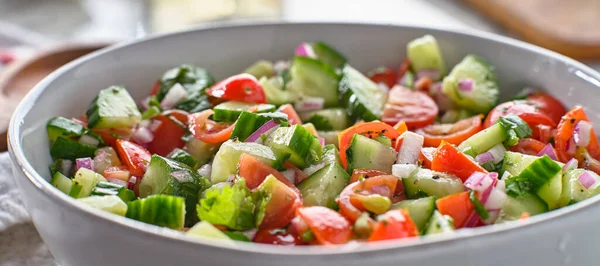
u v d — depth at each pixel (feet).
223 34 1.94
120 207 1.45
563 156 1.66
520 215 1.49
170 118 1.74
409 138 1.61
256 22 1.96
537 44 2.78
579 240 1.36
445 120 1.82
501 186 1.52
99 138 1.71
